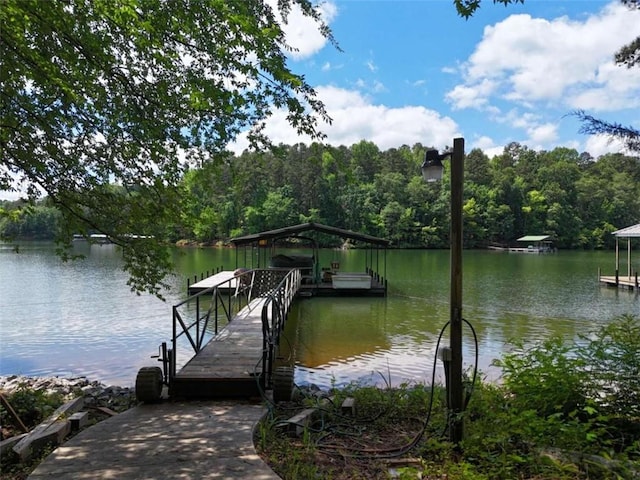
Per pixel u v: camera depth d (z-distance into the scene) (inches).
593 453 133.2
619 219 2797.7
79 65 170.6
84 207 216.7
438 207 2534.5
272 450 137.1
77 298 636.7
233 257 1491.1
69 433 157.2
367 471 127.0
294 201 2496.3
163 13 151.1
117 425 153.4
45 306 572.1
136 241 220.1
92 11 151.4
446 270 1131.9
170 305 582.6
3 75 160.2
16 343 388.8
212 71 181.3
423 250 2245.3
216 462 123.4
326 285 717.9
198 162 220.8
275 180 2664.9
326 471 126.4
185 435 143.6
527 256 1875.0
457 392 143.2
